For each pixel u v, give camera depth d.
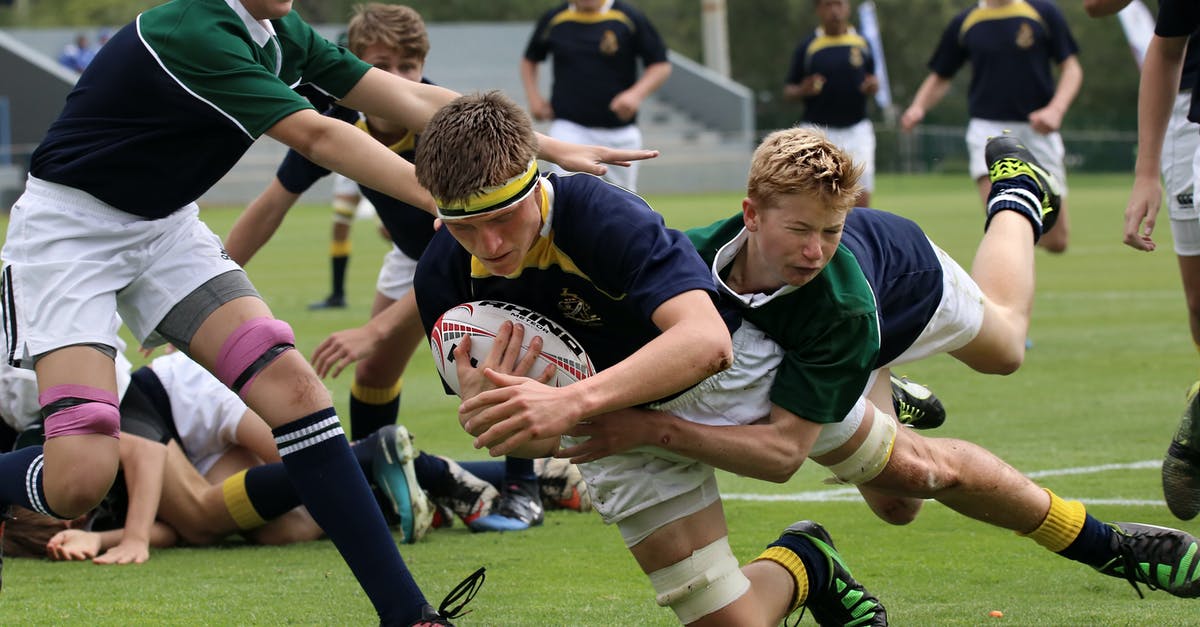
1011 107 40.19
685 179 115.31
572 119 40.22
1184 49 16.75
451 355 11.57
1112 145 130.38
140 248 13.20
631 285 10.87
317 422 12.62
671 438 11.30
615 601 14.23
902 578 14.86
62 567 16.20
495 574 15.50
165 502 17.36
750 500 19.16
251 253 18.66
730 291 11.74
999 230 15.34
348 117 18.02
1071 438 22.34
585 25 39.84
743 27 173.62
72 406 12.70
